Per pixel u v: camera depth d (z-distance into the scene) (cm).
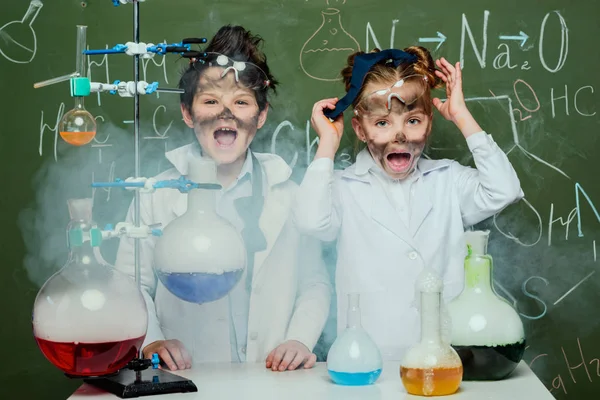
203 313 193
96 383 145
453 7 216
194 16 216
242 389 143
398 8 216
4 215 215
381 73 185
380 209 193
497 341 142
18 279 216
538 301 217
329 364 146
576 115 217
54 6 216
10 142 215
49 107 216
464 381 146
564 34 217
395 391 140
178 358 164
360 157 199
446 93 206
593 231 217
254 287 192
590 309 217
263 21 216
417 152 187
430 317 136
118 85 148
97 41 216
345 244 195
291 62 216
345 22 216
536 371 217
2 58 216
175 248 138
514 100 217
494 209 188
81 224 136
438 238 193
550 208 217
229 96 188
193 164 144
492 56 217
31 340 216
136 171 149
